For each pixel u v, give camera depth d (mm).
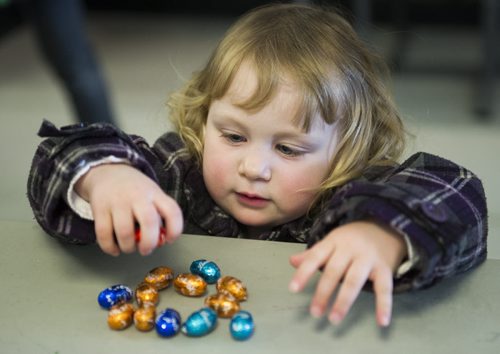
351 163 917
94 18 4457
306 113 839
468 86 3178
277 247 754
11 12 3938
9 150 2521
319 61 880
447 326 616
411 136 1301
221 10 4551
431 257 616
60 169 710
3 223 794
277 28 929
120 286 650
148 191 659
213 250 745
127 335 599
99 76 2395
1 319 615
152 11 4602
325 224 655
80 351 576
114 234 661
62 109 2887
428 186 746
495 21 2828
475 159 2467
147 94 3027
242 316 594
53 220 726
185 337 596
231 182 877
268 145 855
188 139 1011
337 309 585
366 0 3115
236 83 857
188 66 3410
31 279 682
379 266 609
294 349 581
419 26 4180
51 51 2268
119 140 756
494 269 717
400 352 580
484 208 762
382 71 1065
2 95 3045
